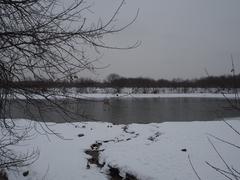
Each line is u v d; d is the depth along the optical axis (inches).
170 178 268.5
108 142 446.9
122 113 1082.7
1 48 103.2
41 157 335.0
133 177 292.0
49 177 285.4
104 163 344.8
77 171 309.1
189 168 289.4
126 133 496.7
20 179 270.7
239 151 340.5
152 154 345.4
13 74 106.3
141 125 552.4
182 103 1673.2
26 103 110.6
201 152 342.6
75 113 112.9
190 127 510.0
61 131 492.7
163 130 488.1
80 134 480.1
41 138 420.2
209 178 259.3
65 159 342.0
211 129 484.4
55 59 106.4
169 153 344.2
